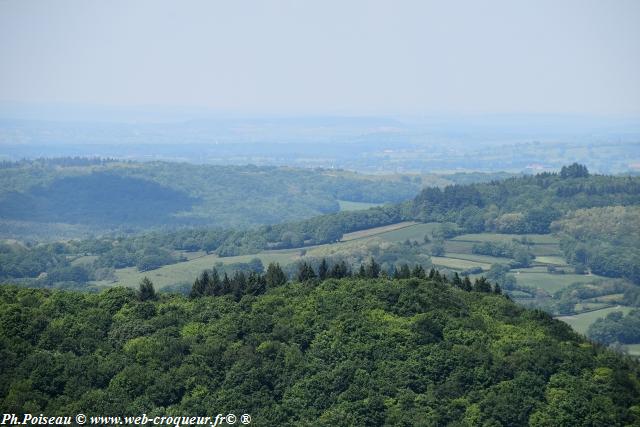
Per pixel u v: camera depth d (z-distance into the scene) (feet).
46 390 641.81
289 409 650.43
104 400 634.43
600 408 653.30
